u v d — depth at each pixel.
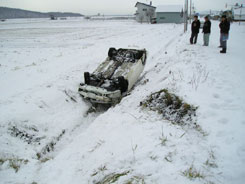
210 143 3.23
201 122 3.79
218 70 6.38
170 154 2.99
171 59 8.88
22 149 3.93
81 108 5.89
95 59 11.03
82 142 3.99
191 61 7.75
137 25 47.66
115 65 6.90
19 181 3.12
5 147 3.77
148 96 5.20
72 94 6.34
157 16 57.81
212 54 8.80
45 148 4.20
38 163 3.63
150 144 3.28
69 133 4.86
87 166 3.18
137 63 6.92
